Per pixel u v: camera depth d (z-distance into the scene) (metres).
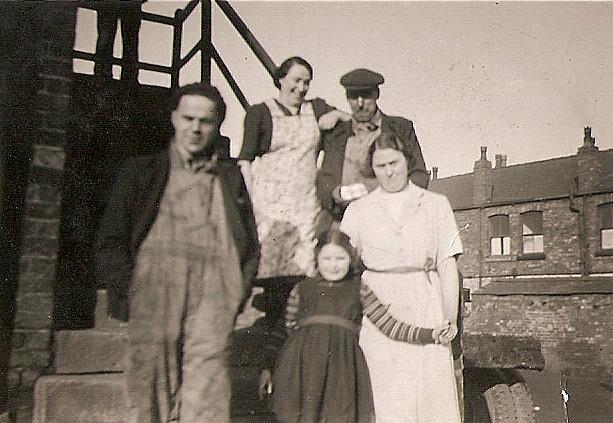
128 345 3.20
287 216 3.60
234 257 3.43
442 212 3.80
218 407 3.29
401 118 3.91
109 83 3.70
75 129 3.47
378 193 3.74
